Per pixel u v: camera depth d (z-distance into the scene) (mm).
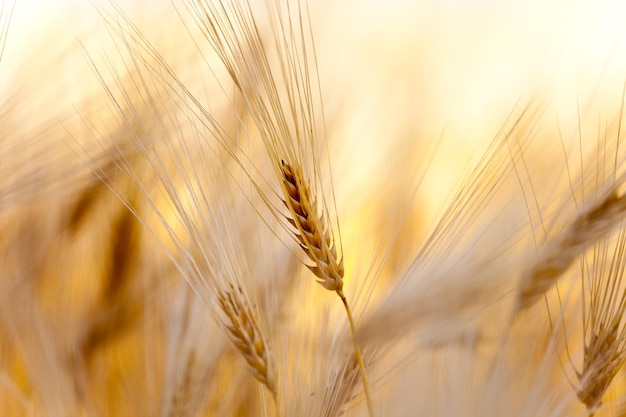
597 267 850
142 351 999
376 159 1156
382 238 885
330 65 1672
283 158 790
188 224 816
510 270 813
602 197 826
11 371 981
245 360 789
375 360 844
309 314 906
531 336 874
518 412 860
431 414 880
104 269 1021
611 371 835
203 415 908
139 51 843
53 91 1022
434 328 833
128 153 949
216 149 852
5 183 976
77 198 1030
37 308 964
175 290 982
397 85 1816
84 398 950
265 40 936
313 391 840
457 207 841
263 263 895
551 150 970
